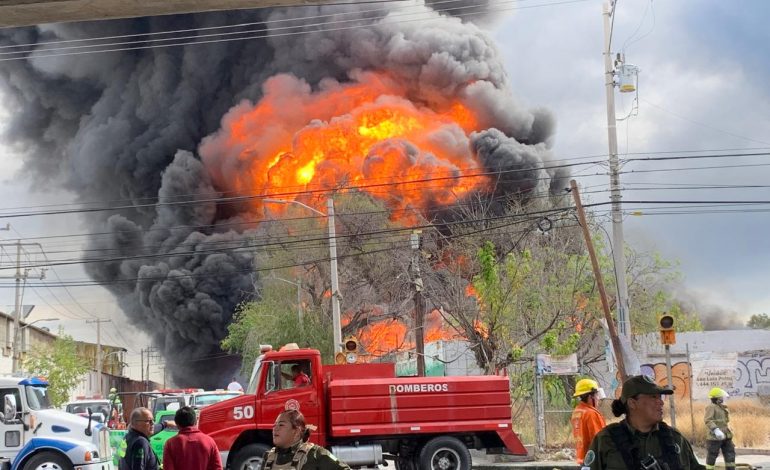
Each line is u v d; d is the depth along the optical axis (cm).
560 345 2559
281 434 580
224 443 1662
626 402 515
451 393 1706
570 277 3164
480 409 1712
